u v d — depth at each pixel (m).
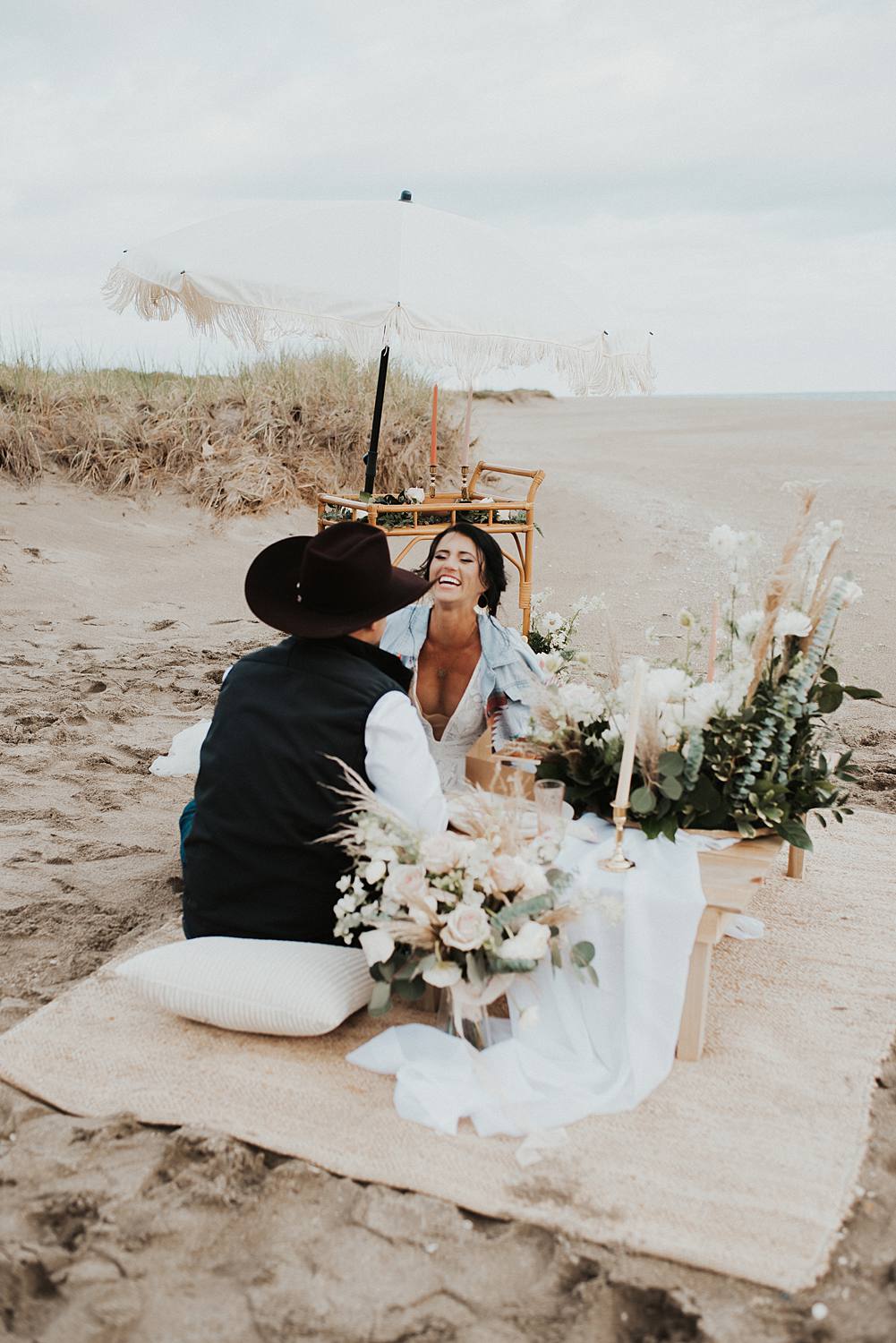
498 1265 2.23
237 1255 2.26
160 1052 2.89
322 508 6.71
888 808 4.80
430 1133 2.60
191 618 8.35
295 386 12.32
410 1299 2.14
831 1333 2.07
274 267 4.63
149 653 7.19
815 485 3.07
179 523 10.69
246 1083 2.77
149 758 5.29
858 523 11.61
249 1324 2.10
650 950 2.79
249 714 3.07
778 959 3.43
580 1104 2.68
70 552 9.56
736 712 3.19
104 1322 2.09
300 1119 2.64
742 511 12.42
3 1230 2.28
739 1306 2.13
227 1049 2.91
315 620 3.12
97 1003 3.12
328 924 3.10
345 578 3.09
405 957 2.89
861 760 5.39
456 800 3.20
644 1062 2.77
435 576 3.88
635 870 2.94
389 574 3.21
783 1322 2.10
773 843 3.23
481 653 3.98
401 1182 2.44
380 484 11.79
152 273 4.79
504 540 10.81
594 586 9.34
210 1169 2.46
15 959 3.46
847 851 4.28
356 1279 2.19
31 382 11.45
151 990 2.95
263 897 3.07
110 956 3.47
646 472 16.02
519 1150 2.52
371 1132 2.60
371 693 3.02
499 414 42.81
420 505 6.21
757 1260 2.22
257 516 10.99
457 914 2.69
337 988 2.90
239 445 11.62
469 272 4.86
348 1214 2.36
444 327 4.57
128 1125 2.60
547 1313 2.12
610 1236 2.28
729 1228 2.30
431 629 3.99
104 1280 2.18
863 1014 3.12
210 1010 2.90
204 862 3.10
